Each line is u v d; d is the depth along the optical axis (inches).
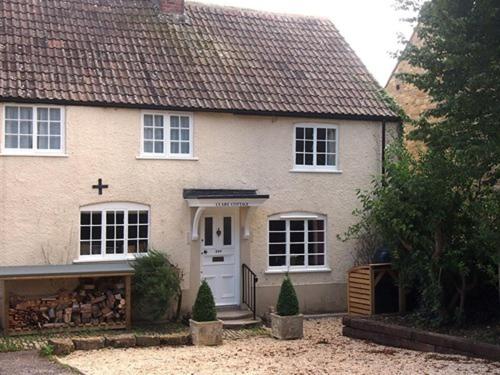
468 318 609.6
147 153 703.7
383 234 642.8
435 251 597.9
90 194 677.3
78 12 763.4
